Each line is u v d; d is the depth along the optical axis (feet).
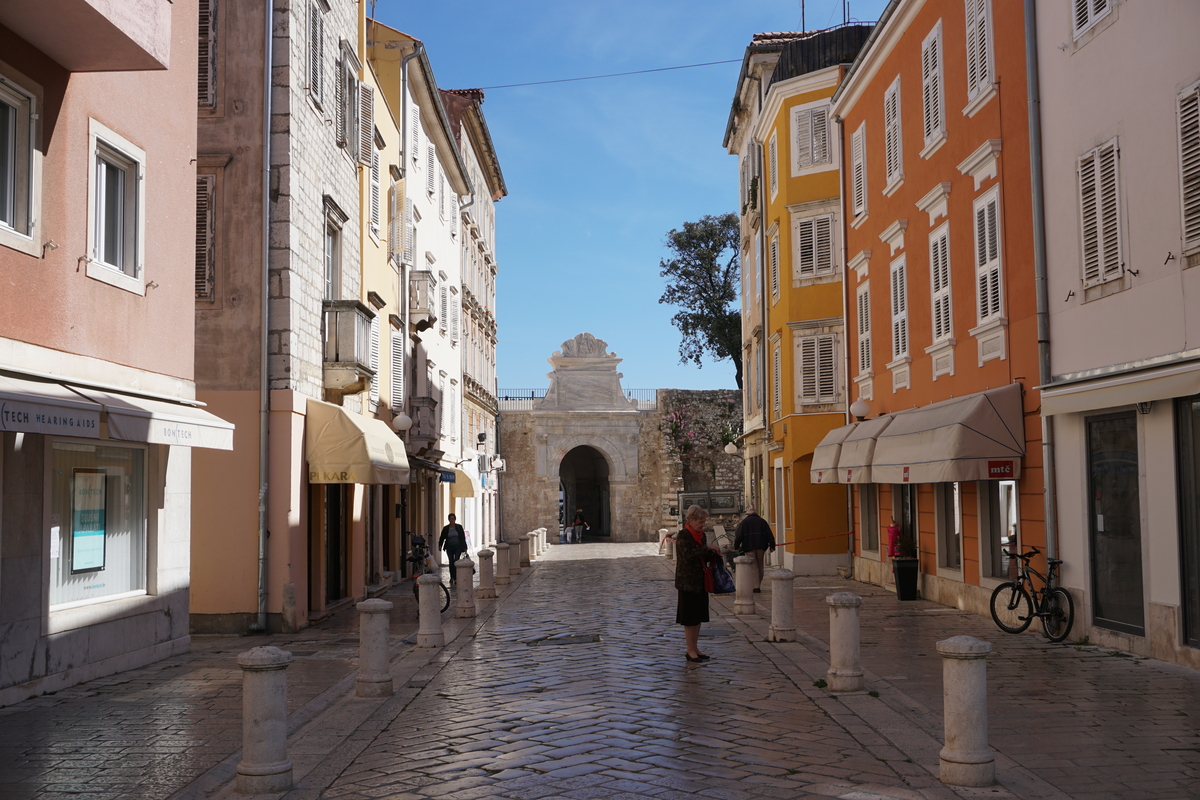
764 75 110.63
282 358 53.67
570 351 190.49
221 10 54.60
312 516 59.57
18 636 33.35
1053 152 45.34
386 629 34.42
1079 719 27.91
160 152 43.29
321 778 23.56
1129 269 39.14
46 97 35.09
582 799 21.13
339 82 65.67
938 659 39.55
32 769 24.54
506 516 186.50
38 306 34.32
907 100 67.21
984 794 21.03
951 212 58.70
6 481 32.76
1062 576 44.75
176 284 44.55
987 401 48.80
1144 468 38.34
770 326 104.68
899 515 73.56
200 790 22.74
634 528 188.24
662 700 31.83
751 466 125.80
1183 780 21.83
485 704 32.04
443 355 112.78
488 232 167.32
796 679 35.29
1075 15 43.16
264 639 50.26
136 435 35.88
